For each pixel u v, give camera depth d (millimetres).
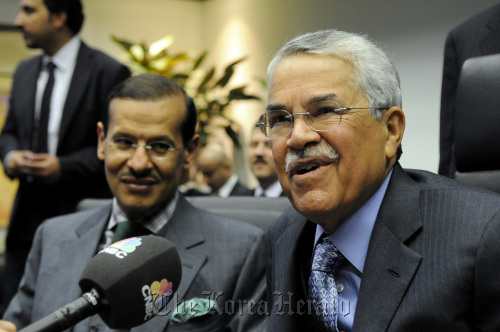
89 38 6547
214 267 1501
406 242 1049
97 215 1709
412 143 3996
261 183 3912
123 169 1539
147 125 1527
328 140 1051
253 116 6023
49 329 854
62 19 2621
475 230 977
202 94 4984
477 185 1221
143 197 1539
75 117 2549
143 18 6766
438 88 3785
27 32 2615
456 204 1040
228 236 1561
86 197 2547
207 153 4672
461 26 1968
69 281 1559
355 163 1058
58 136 2557
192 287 1470
